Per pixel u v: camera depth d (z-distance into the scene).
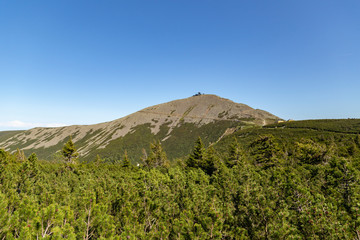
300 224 7.62
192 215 8.26
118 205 10.33
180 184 12.55
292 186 9.46
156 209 10.12
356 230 6.91
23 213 6.27
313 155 24.66
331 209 7.95
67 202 10.83
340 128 72.25
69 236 5.70
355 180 9.53
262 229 8.17
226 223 8.73
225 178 14.27
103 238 6.58
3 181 12.99
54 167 30.81
